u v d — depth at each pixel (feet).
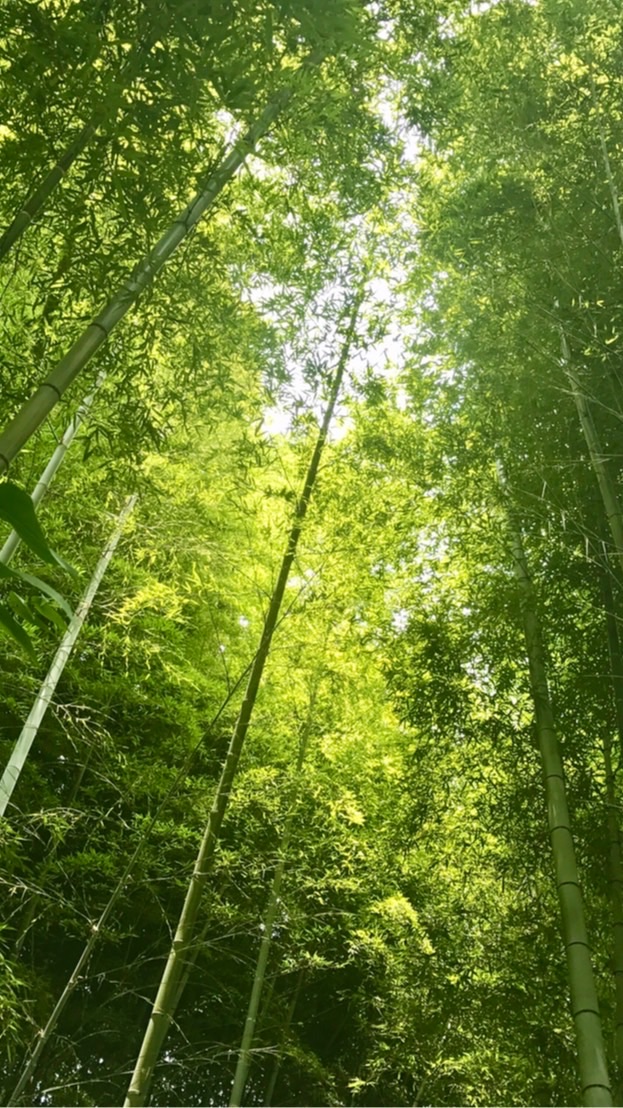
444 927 17.99
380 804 21.34
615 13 15.39
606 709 14.99
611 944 14.85
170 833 18.84
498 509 16.48
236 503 17.72
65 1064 22.27
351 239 18.40
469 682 16.39
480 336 16.29
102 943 21.70
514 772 15.61
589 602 15.49
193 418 16.25
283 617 16.71
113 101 8.85
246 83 9.95
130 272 10.86
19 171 10.24
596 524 15.43
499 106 16.06
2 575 4.20
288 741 21.74
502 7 16.71
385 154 16.31
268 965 22.85
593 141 15.44
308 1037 26.43
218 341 14.08
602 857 14.24
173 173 10.52
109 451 13.51
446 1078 20.88
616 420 15.15
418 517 17.70
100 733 16.94
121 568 19.66
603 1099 9.88
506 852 16.67
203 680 21.66
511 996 15.74
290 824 19.06
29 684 17.61
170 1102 24.07
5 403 11.99
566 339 14.96
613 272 14.58
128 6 9.40
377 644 17.51
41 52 8.84
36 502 15.01
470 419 16.78
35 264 12.31
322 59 12.15
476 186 16.87
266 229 16.37
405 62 15.60
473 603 16.72
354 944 19.71
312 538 17.13
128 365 13.43
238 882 20.40
